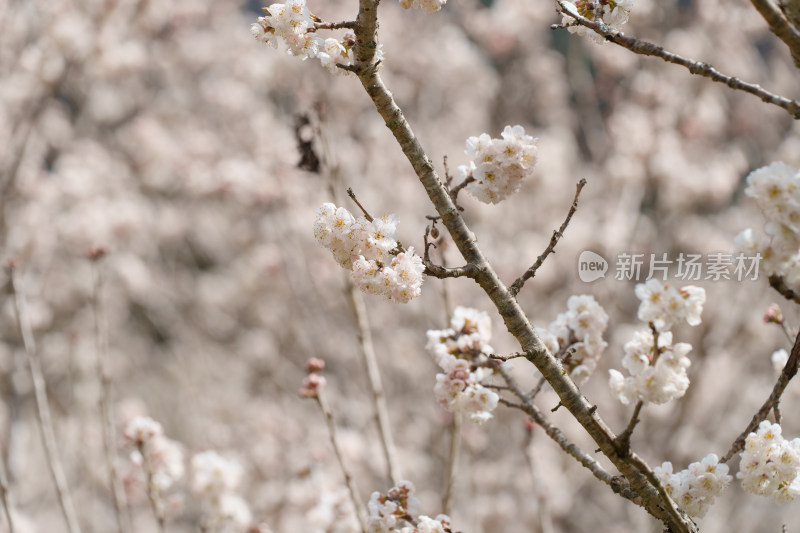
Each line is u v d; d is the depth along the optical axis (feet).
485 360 9.90
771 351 28.68
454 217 7.95
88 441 27.30
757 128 34.65
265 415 29.89
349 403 29.68
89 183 30.73
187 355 36.55
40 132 31.37
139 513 27.40
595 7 8.43
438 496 26.50
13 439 22.44
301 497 21.36
